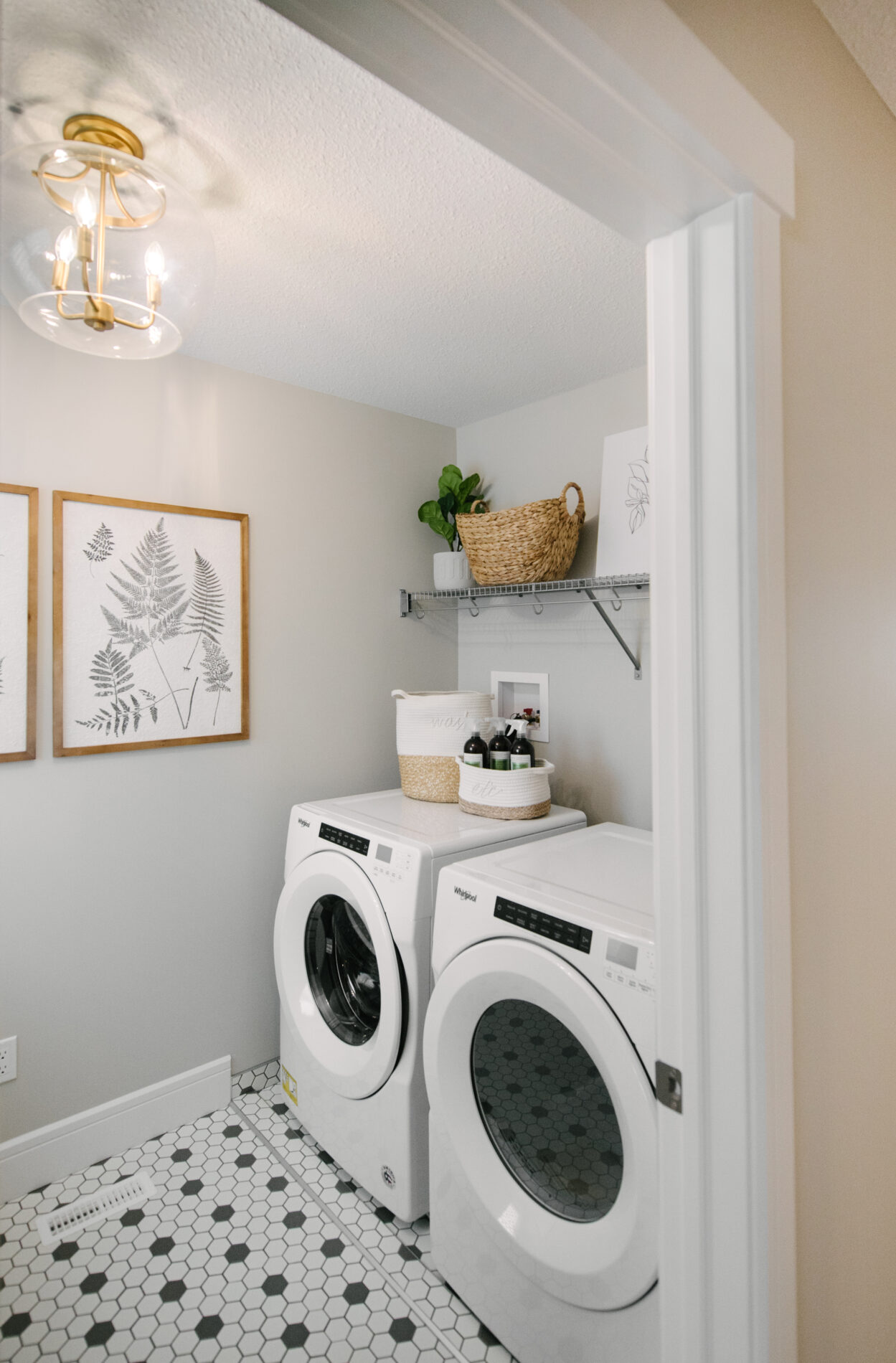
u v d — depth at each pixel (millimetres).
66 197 1039
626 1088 1108
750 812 772
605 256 1529
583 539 2299
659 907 861
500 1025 1390
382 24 506
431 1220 1514
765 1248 783
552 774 2398
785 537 816
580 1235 1206
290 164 1228
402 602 2592
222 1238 1642
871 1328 1050
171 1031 2041
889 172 1112
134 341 1265
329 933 1979
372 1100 1702
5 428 1742
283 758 2285
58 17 919
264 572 2225
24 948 1788
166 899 2029
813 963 893
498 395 2381
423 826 1856
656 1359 1084
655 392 840
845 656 957
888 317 1082
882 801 1060
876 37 992
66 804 1849
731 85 726
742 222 760
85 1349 1374
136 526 1943
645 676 2109
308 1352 1373
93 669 1874
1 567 1729
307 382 2264
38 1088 1811
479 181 1276
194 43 967
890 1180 1095
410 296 1705
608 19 584
